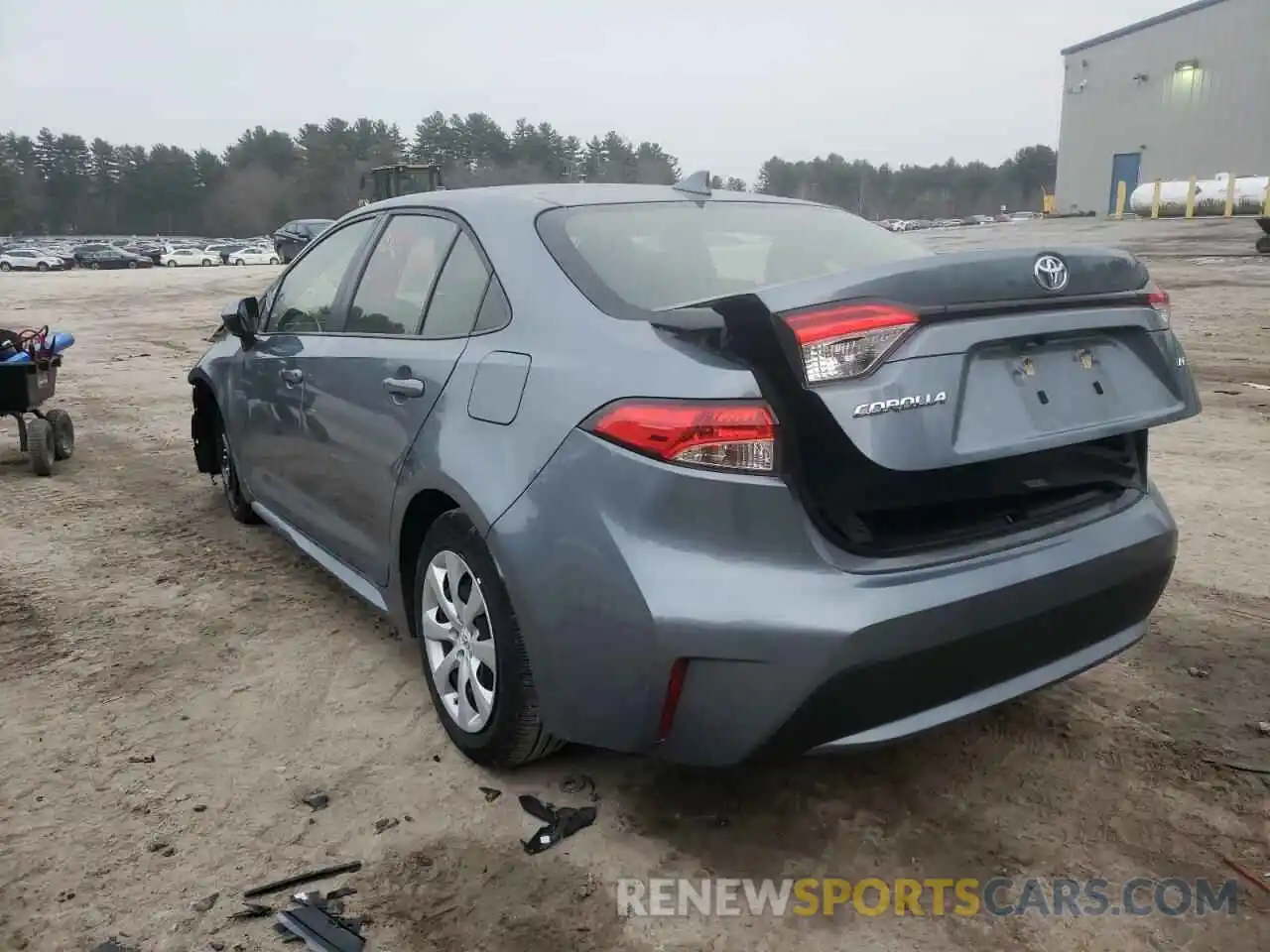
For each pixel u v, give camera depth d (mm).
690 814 2842
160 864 2645
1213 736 3219
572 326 2742
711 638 2326
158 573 4762
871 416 2238
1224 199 41250
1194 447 6949
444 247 3393
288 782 3014
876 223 3984
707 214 3414
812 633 2287
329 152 109625
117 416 8906
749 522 2334
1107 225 38969
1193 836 2740
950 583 2436
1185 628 4012
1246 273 19031
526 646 2666
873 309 2248
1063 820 2812
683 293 2900
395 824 2807
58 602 4402
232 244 65875
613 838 2742
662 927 2416
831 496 2441
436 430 3021
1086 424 2521
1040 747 3172
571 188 3459
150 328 16828
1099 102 55594
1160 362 2719
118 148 125125
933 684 2459
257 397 4512
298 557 4977
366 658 3844
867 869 2623
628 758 3127
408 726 3340
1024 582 2539
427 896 2521
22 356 6531
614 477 2445
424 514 3242
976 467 2654
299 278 4410
